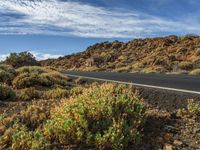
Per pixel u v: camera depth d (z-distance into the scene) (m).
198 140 6.65
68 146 6.55
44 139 6.60
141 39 74.94
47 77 16.91
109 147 6.29
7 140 7.06
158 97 11.81
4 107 10.39
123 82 17.94
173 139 6.75
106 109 7.07
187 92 12.41
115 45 78.62
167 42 62.06
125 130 6.54
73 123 6.68
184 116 8.01
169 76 21.91
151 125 7.40
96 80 20.11
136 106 7.53
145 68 38.03
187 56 44.34
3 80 16.34
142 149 6.39
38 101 10.58
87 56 76.06
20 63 32.22
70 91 12.32
